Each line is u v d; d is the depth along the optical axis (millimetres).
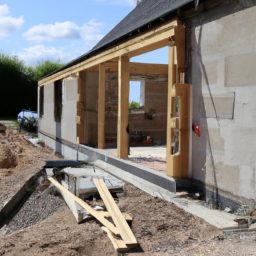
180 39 5801
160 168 7043
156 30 6410
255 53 4473
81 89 10992
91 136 11180
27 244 4336
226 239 4113
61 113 13719
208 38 5309
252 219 4438
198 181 5672
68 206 6281
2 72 34219
